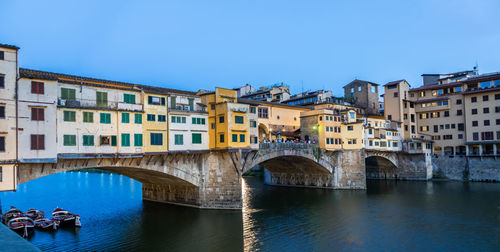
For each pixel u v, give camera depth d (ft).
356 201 194.80
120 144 131.03
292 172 264.93
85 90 125.80
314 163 231.50
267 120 233.35
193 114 159.33
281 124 244.01
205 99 172.35
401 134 290.97
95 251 109.50
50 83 114.62
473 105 273.75
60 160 120.06
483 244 114.83
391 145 276.82
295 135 244.01
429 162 286.66
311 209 174.70
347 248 112.88
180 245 115.75
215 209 164.45
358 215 159.74
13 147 105.91
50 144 112.78
